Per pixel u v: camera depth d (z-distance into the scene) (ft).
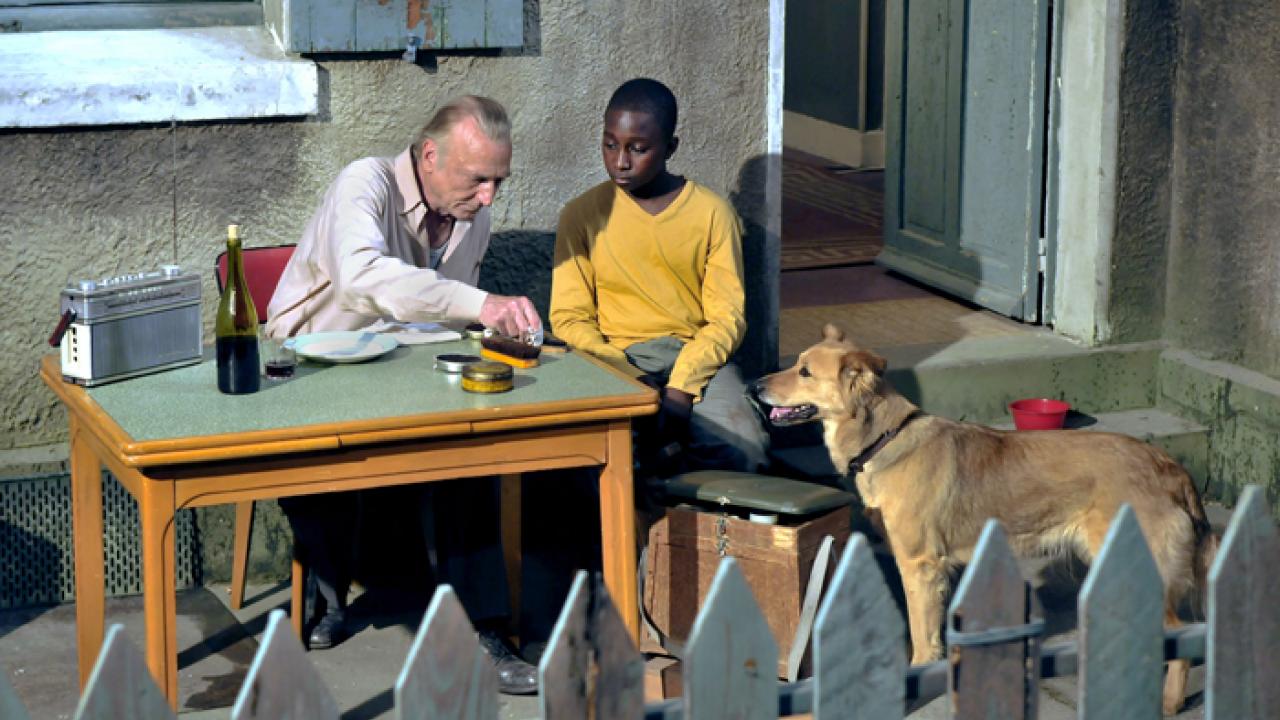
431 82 16.44
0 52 15.51
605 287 16.19
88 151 15.44
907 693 7.26
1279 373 18.17
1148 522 13.66
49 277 15.58
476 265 14.83
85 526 13.28
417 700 6.55
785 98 36.04
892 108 23.45
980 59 21.13
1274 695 7.70
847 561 6.94
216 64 15.66
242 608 15.66
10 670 14.14
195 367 13.02
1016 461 14.03
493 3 16.24
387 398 12.13
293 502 14.39
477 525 15.06
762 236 17.85
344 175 13.96
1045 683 13.93
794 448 18.07
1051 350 19.25
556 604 15.94
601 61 16.93
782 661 13.38
